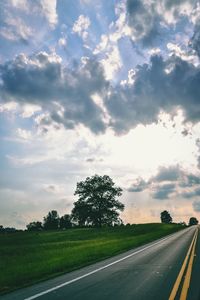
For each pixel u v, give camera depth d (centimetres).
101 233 7631
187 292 1077
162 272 1520
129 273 1535
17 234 7656
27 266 2098
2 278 1630
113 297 1047
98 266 1877
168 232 7481
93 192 12000
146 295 1052
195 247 2908
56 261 2269
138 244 3734
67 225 16250
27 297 1120
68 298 1067
